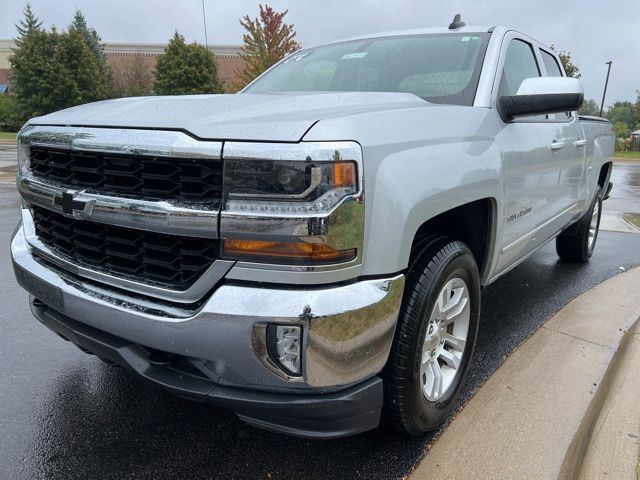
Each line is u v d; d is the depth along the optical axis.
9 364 3.08
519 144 2.85
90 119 2.06
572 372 2.99
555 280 4.85
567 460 2.21
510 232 2.91
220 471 2.19
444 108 2.38
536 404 2.65
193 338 1.76
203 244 1.78
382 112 1.99
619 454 2.11
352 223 1.70
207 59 31.95
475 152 2.38
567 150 3.74
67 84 33.25
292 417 1.80
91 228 2.09
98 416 2.56
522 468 2.17
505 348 3.32
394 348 2.06
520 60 3.39
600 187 5.60
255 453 2.30
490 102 2.74
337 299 1.70
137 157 1.84
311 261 1.66
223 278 1.75
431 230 2.60
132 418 2.56
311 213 1.63
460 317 2.54
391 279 1.86
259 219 1.65
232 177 1.68
